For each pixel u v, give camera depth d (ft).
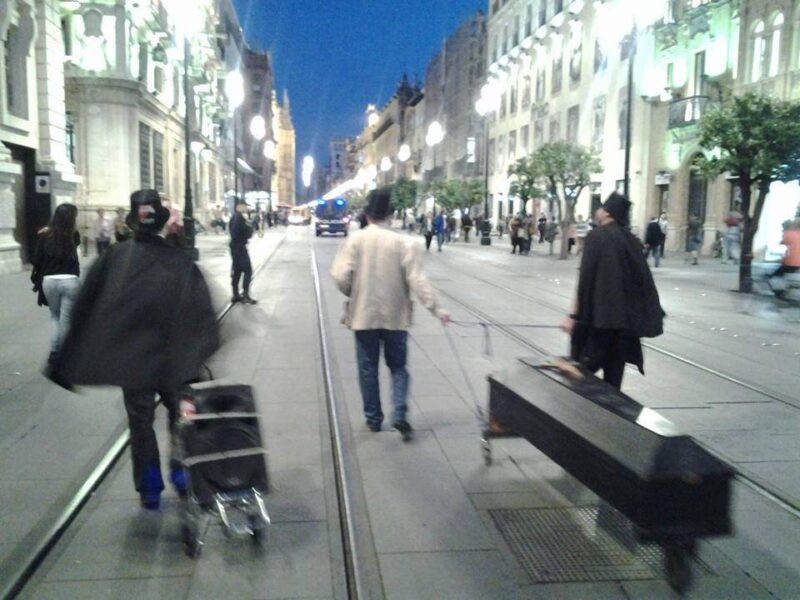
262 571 12.67
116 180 98.02
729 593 12.05
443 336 34.53
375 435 19.63
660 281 63.82
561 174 92.58
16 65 64.23
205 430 13.67
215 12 193.06
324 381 25.45
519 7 168.55
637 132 110.52
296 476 16.84
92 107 96.58
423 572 12.65
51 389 23.72
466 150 212.23
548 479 16.72
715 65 91.15
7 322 36.70
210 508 13.21
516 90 170.91
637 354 18.53
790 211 78.13
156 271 13.62
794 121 50.34
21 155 65.72
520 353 30.60
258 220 146.92
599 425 12.92
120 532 14.07
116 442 18.69
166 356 13.48
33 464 17.28
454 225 147.33
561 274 70.54
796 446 18.98
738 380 26.07
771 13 79.97
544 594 12.00
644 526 11.11
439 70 252.83
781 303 45.78
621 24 70.79
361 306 19.15
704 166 55.01
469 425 20.52
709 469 11.26
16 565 12.62
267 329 35.91
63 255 25.72
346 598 11.84
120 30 96.12
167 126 125.49
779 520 14.71
